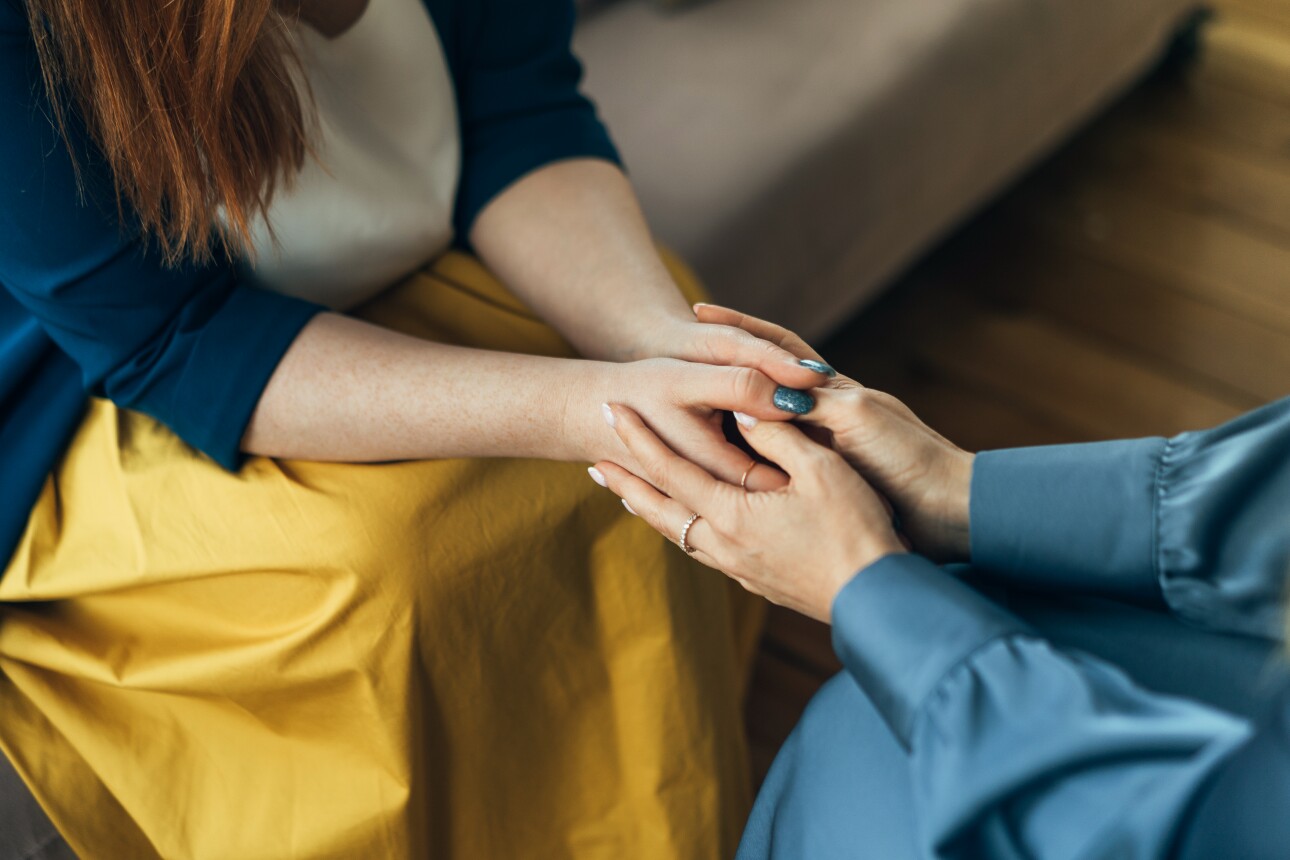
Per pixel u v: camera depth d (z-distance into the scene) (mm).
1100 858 521
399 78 936
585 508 873
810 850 662
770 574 710
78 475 879
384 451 841
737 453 757
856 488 689
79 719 849
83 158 769
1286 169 2008
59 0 709
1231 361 1680
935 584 620
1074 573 679
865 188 1490
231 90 749
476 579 836
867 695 625
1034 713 548
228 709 859
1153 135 2088
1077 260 1855
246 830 854
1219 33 2312
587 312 930
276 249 889
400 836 843
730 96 1479
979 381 1662
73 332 822
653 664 925
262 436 841
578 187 991
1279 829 547
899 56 1538
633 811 959
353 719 834
